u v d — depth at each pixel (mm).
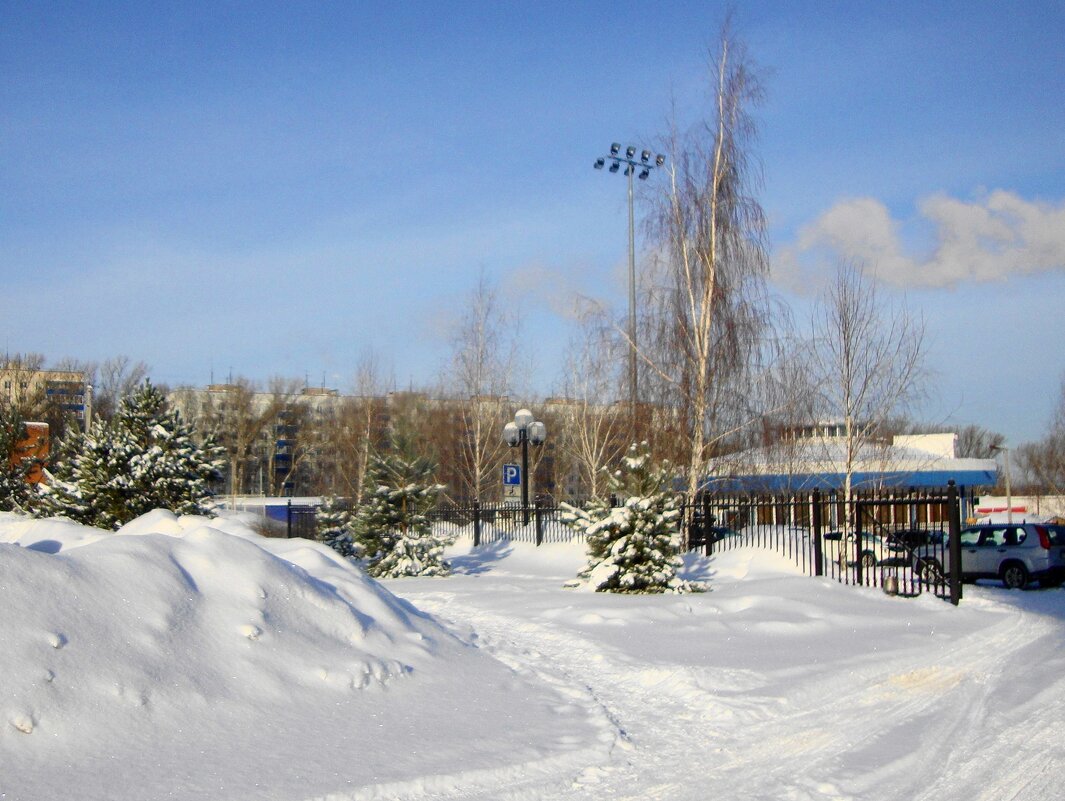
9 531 12375
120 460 19125
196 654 7332
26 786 5324
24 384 53906
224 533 9070
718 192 24469
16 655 6293
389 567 21688
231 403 74812
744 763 6723
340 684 7770
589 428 40750
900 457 31391
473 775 6148
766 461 25109
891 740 7383
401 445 23688
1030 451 73312
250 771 5941
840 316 24250
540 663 10008
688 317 24312
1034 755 6980
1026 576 21797
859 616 13414
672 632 11859
